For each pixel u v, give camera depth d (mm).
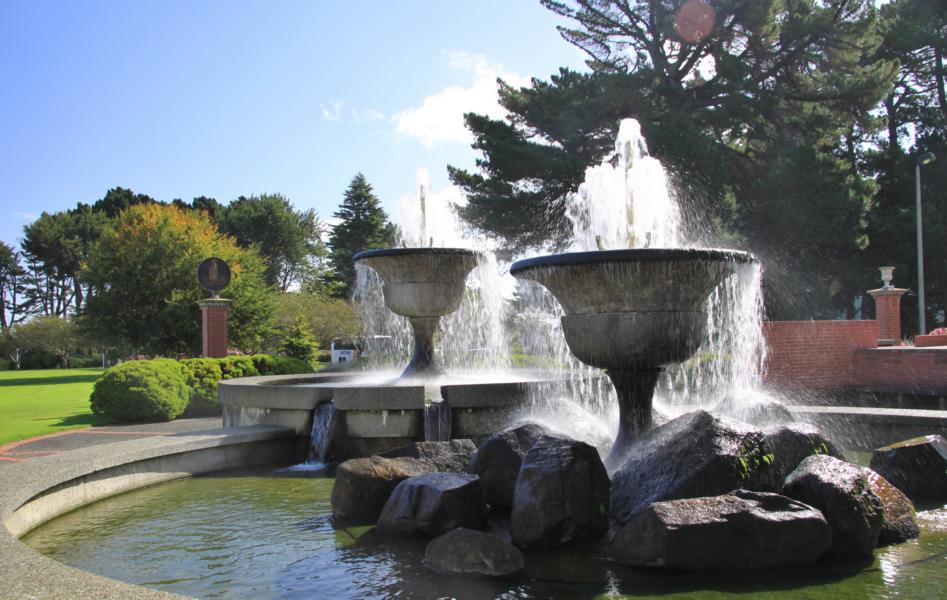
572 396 8914
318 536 5508
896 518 5051
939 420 7867
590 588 4211
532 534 4965
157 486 7523
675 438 5430
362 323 36062
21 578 3322
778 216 23516
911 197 31859
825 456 5246
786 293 25578
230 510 6426
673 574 4395
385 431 8531
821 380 14570
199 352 33969
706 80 26844
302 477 7965
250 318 33656
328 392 8945
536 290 25266
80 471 6520
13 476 6105
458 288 10461
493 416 8438
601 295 6207
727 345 14094
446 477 5633
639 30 26484
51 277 67875
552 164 23188
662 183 7965
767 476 5254
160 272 33812
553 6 26531
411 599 4117
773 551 4430
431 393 8883
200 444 8148
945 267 29906
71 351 54094
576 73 24766
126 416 12961
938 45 31297
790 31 24547
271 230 60438
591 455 5293
